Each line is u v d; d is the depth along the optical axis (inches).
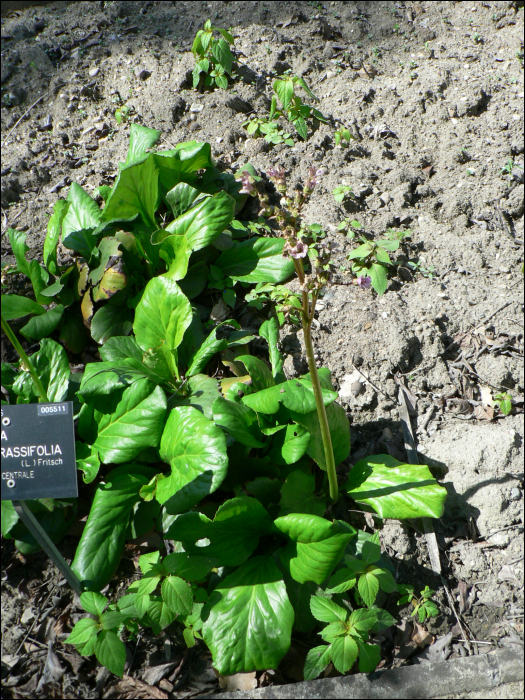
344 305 34.0
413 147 42.6
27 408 21.5
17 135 41.9
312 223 37.0
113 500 25.4
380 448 29.7
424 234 38.0
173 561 23.0
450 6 54.6
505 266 36.7
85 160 40.3
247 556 24.8
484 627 25.2
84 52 47.4
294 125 42.0
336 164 40.9
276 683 23.5
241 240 36.5
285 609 22.9
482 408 31.2
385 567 25.8
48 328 30.6
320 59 48.0
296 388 24.4
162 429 25.8
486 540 27.5
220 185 37.4
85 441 27.3
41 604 25.1
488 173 40.9
